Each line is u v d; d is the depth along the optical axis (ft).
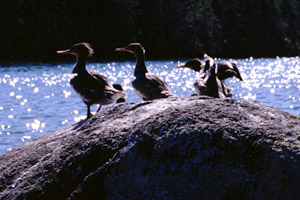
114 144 14.65
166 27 245.86
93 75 25.00
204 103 14.99
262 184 12.96
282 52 311.27
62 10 215.72
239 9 295.28
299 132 13.47
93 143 14.96
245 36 293.43
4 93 83.76
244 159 13.25
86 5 224.12
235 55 283.79
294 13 336.70
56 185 14.83
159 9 243.19
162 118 14.43
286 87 90.63
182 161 13.58
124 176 13.96
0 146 42.73
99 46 226.58
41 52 206.28
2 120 56.59
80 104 69.87
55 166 15.19
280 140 13.25
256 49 297.12
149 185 13.65
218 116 14.17
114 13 229.66
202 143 13.60
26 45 203.72
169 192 13.44
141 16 244.01
